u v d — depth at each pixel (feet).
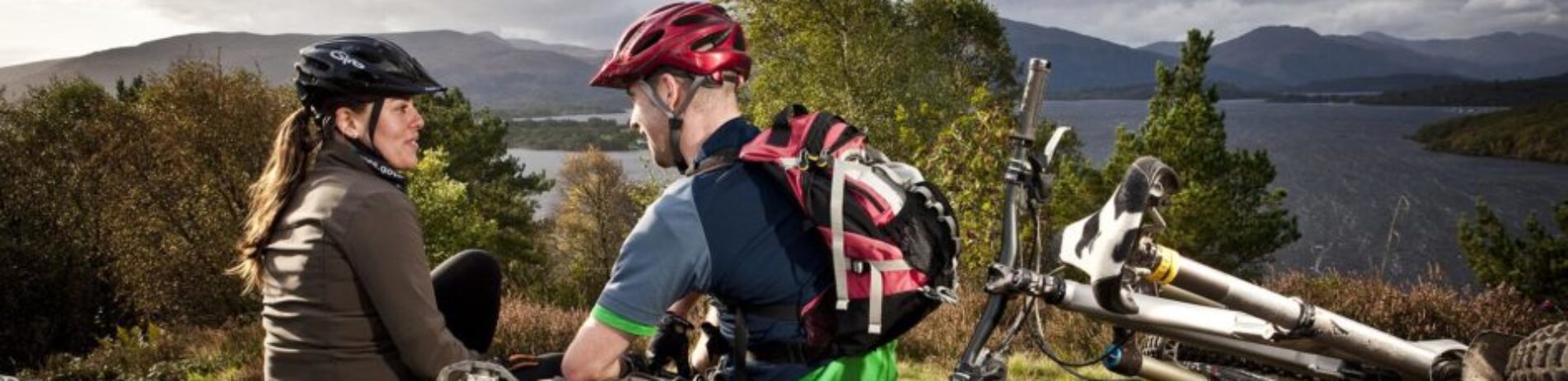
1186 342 7.79
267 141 110.22
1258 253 93.20
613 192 200.95
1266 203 94.68
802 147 6.16
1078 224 6.54
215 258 108.78
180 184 110.32
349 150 7.30
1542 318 25.81
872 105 142.61
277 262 7.15
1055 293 6.63
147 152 115.75
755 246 6.16
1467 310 25.62
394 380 7.26
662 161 6.79
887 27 164.35
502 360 7.67
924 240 6.23
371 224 6.95
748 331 6.38
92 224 126.11
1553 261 66.08
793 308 6.23
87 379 39.55
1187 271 6.63
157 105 112.78
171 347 40.09
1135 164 6.21
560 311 33.68
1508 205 624.59
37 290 124.26
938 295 6.26
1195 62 103.60
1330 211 596.70
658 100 6.57
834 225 5.92
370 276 6.91
